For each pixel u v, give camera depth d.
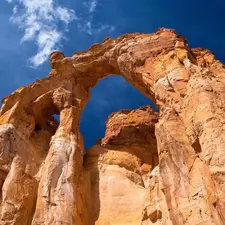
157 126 18.14
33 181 20.38
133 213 20.27
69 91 25.62
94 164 23.69
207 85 16.52
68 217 18.23
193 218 13.73
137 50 23.75
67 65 26.61
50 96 25.41
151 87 21.42
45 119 25.78
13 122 22.62
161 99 19.52
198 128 14.92
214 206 12.57
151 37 24.11
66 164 20.75
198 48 23.02
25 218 18.66
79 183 20.97
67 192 19.31
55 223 17.83
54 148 21.58
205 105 15.44
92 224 20.16
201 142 14.45
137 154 25.78
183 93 18.22
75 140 22.52
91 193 21.70
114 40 26.45
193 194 14.45
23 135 22.64
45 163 21.16
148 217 18.03
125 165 23.88
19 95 24.33
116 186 21.98
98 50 26.59
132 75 23.81
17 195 19.17
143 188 22.11
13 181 19.62
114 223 19.94
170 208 14.74
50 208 18.53
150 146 27.08
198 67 18.89
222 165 12.91
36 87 25.39
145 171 24.34
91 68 26.58
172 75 19.81
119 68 24.97
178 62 20.62
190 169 15.34
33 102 24.80
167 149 16.66
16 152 21.34
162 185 16.36
